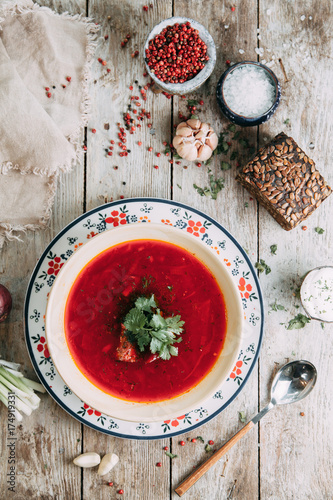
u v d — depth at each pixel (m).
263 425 0.83
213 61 0.79
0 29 0.78
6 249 0.81
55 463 0.81
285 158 0.80
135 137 0.83
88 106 0.81
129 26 0.83
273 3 0.84
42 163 0.78
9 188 0.80
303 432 0.83
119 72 0.83
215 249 0.79
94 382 0.76
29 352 0.77
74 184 0.82
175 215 0.79
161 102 0.83
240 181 0.82
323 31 0.84
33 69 0.80
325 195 0.80
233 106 0.81
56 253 0.77
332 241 0.84
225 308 0.77
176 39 0.78
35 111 0.77
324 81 0.84
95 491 0.81
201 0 0.83
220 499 0.83
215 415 0.79
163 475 0.82
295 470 0.83
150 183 0.83
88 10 0.82
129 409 0.75
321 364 0.84
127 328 0.74
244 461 0.83
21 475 0.81
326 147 0.84
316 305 0.84
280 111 0.84
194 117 0.83
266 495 0.83
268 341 0.83
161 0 0.83
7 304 0.78
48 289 0.77
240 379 0.79
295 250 0.84
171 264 0.78
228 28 0.84
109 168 0.83
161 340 0.73
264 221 0.84
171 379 0.77
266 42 0.84
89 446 0.82
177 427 0.79
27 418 0.81
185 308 0.77
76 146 0.82
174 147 0.81
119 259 0.77
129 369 0.77
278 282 0.84
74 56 0.81
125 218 0.78
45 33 0.79
